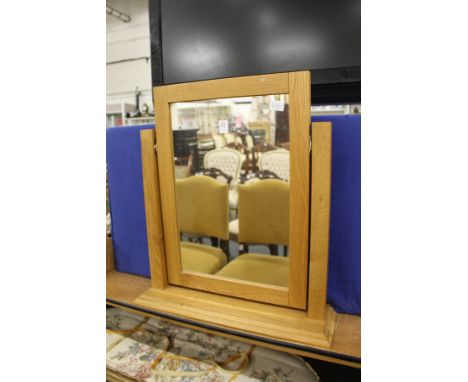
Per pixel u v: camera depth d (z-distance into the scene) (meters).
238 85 0.62
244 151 0.73
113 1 3.78
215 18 0.98
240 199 0.78
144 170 0.75
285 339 0.61
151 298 0.77
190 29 1.01
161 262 0.78
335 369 0.75
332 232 0.70
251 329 0.64
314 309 0.64
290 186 0.62
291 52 0.92
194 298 0.75
